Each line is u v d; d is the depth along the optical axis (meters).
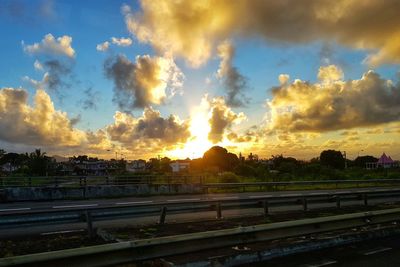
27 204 21.73
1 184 26.83
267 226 8.21
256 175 54.16
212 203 12.98
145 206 11.48
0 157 94.69
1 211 17.94
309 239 9.34
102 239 10.15
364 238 10.29
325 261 8.11
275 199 14.36
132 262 6.43
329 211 15.87
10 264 5.32
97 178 30.45
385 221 11.24
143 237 10.12
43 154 56.34
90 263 6.03
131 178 32.72
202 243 7.26
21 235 10.79
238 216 14.38
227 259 7.59
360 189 35.53
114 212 10.85
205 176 36.00
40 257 5.55
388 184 44.00
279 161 92.56
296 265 7.79
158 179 33.56
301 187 37.88
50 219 9.95
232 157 91.75
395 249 9.33
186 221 13.01
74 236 10.60
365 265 7.87
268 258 8.17
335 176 51.81
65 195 25.30
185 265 7.07
